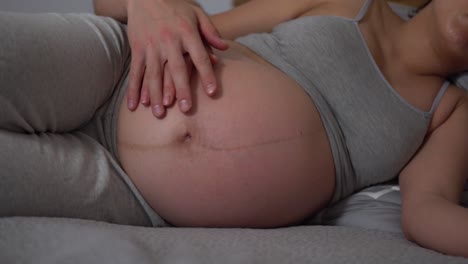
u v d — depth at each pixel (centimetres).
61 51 73
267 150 77
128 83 85
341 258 58
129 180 79
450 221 70
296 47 89
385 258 59
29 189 64
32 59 67
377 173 88
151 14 83
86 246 54
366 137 86
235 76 81
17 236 55
